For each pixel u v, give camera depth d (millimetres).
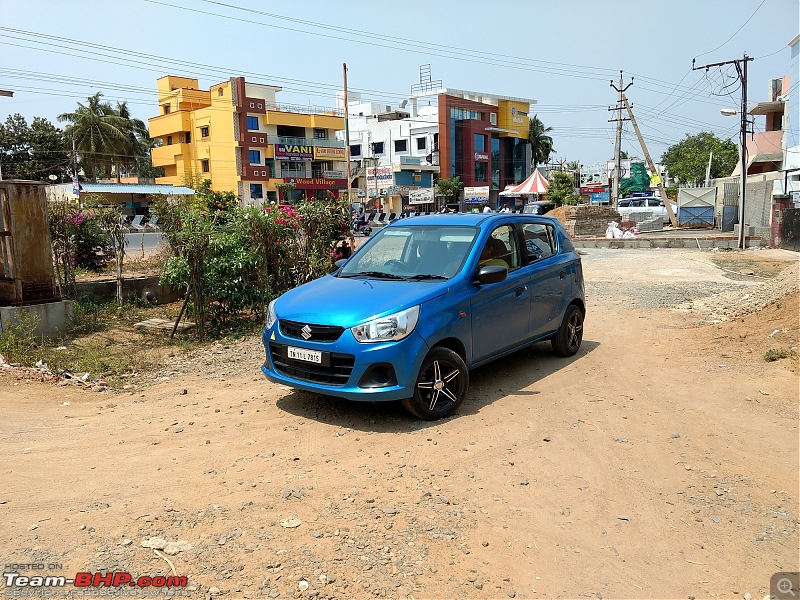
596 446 4820
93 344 8664
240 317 10297
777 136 33469
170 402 6070
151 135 64125
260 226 9602
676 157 79688
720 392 6039
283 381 5414
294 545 3383
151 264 15188
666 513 3811
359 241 23484
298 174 60188
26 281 8805
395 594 2980
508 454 4660
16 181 8602
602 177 91688
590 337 8656
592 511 3832
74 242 11086
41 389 6457
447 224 6480
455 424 5270
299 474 4312
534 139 82250
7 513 3742
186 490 4066
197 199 12453
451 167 69125
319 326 5152
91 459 4617
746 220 30156
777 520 3721
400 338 4996
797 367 6406
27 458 4621
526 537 3525
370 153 72562
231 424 5340
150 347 8609
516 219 6777
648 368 6996
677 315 10031
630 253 22062
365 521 3654
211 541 3412
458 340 5555
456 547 3402
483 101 75375
